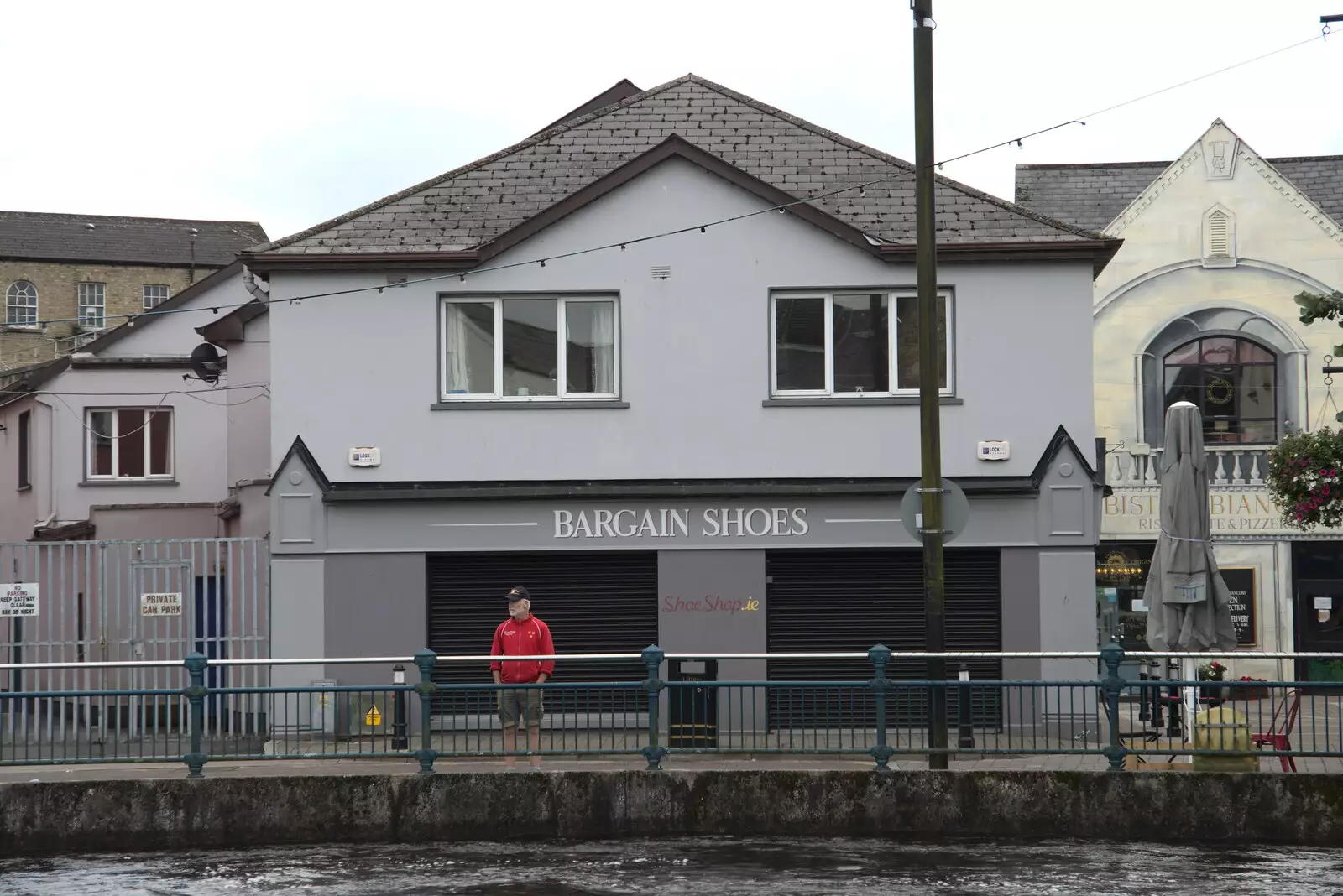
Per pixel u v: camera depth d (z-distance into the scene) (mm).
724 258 20328
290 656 19828
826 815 13812
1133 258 31375
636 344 20312
